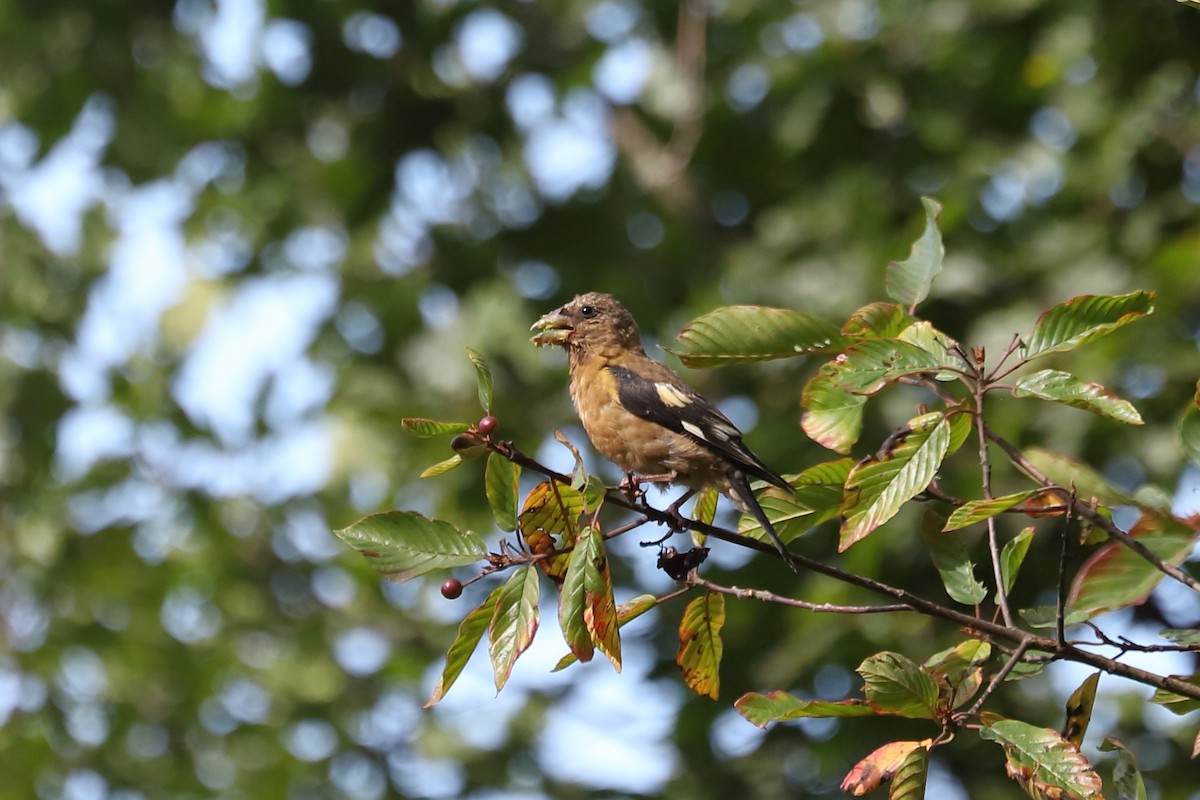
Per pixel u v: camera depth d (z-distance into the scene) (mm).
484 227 17422
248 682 18109
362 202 17531
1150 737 12633
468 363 16234
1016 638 6785
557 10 17875
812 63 15039
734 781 13633
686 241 16812
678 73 17906
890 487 6762
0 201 19344
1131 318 6629
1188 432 7324
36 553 18875
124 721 17953
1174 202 13508
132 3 17578
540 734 16062
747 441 13508
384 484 17531
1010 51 14359
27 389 19094
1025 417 12391
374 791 17156
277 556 18688
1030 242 13727
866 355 6699
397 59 17406
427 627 17750
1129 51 13578
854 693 12711
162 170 18406
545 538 7027
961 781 12570
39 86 17922
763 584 12945
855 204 14289
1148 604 10859
